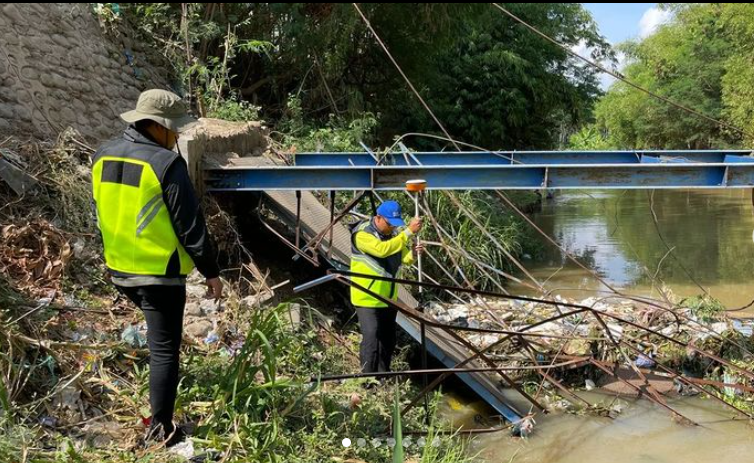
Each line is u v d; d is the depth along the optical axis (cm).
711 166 630
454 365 554
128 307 506
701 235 1384
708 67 3291
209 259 344
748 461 469
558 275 1049
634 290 943
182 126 345
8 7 734
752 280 987
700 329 661
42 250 500
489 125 2006
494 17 1933
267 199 696
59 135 634
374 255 507
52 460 323
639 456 477
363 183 654
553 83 2231
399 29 1543
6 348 377
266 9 1321
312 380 468
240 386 401
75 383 387
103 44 945
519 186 653
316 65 1412
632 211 1817
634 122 3894
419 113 1702
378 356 529
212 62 1196
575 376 621
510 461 465
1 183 533
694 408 564
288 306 454
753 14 2525
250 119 1134
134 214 334
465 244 933
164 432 359
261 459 365
